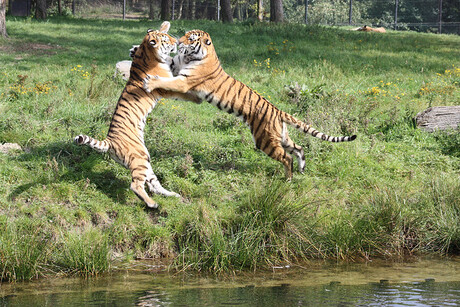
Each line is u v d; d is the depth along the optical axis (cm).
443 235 920
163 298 650
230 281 742
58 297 660
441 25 4778
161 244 873
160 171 1018
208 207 934
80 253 789
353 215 948
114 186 987
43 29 2892
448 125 1363
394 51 2608
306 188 1030
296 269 809
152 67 957
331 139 1016
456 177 1080
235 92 1005
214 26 3195
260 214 890
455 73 2034
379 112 1502
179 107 1427
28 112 1273
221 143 1197
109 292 683
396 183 1076
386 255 888
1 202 895
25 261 756
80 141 856
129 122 934
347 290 686
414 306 611
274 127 1018
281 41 2666
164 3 4156
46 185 948
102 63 2041
